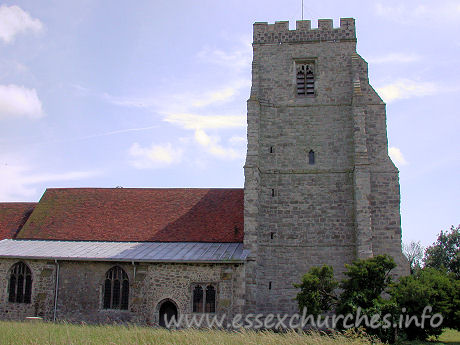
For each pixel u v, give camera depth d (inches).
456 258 2588.6
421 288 1195.3
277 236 1483.8
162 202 1717.5
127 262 1408.7
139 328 1213.7
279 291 1445.6
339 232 1466.5
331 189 1497.3
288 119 1563.7
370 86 1567.4
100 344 926.4
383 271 1183.6
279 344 960.3
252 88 1573.6
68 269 1445.6
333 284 1212.5
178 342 964.0
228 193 1717.5
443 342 1261.1
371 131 1533.0
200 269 1371.8
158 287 1380.4
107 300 1424.7
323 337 1051.9
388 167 1501.0
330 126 1542.8
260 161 1535.4
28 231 1654.8
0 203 1856.5
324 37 1605.6
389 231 1456.7
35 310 1414.9
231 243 1505.9
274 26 1633.9
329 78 1577.3
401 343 1156.5
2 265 1477.6
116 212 1692.9
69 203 1758.1
